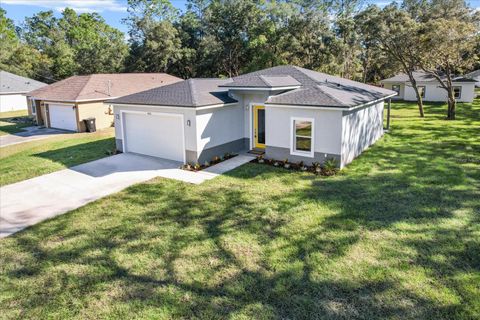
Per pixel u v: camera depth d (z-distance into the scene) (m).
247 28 43.94
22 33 70.12
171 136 14.02
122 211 9.04
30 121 28.64
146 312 5.09
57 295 5.58
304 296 5.32
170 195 10.12
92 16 71.00
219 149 14.38
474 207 8.41
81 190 10.82
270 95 13.83
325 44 40.19
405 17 23.27
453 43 21.58
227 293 5.48
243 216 8.43
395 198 9.16
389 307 5.00
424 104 34.06
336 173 11.62
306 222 7.93
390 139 17.12
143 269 6.25
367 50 41.72
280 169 12.46
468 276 5.64
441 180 10.46
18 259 6.76
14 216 8.94
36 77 50.88
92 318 5.01
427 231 7.26
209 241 7.22
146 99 14.49
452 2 29.08
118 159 14.60
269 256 6.52
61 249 7.11
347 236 7.17
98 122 24.23
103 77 27.64
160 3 51.75
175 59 44.03
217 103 13.67
